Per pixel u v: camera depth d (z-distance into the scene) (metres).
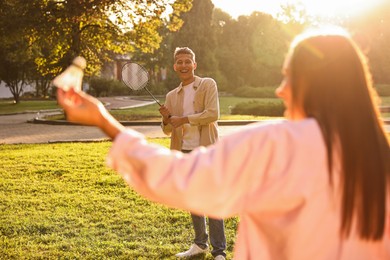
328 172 1.46
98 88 66.25
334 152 1.48
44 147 14.95
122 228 6.28
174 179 1.42
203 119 4.91
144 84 5.48
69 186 8.80
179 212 6.87
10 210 7.15
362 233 1.50
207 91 4.98
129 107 41.25
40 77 55.88
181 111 5.14
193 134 5.05
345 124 1.50
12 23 25.34
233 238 5.80
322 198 1.46
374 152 1.49
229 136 1.48
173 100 5.20
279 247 1.50
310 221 1.46
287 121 1.53
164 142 15.71
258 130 1.47
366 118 1.52
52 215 6.86
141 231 6.12
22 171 10.38
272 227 1.49
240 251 1.61
